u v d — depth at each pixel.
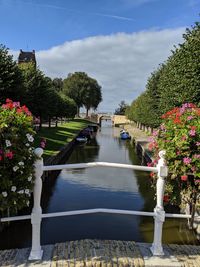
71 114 70.81
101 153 38.75
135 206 15.35
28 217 3.84
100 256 3.85
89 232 11.70
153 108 29.34
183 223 10.62
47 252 3.95
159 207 4.03
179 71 15.67
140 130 64.62
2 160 3.49
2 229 10.54
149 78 31.08
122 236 11.36
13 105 3.91
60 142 34.16
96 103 96.31
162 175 3.98
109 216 13.35
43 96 31.44
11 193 3.58
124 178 21.92
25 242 10.53
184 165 4.36
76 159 33.53
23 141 3.64
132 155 38.03
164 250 4.11
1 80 19.20
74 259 3.77
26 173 3.60
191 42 14.59
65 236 11.31
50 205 15.55
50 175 21.11
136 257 3.87
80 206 15.40
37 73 31.12
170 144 4.56
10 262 3.71
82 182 20.78
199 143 4.27
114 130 83.38
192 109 5.17
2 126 3.47
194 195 4.81
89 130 59.19
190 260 3.87
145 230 11.92
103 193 17.92
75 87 90.81
